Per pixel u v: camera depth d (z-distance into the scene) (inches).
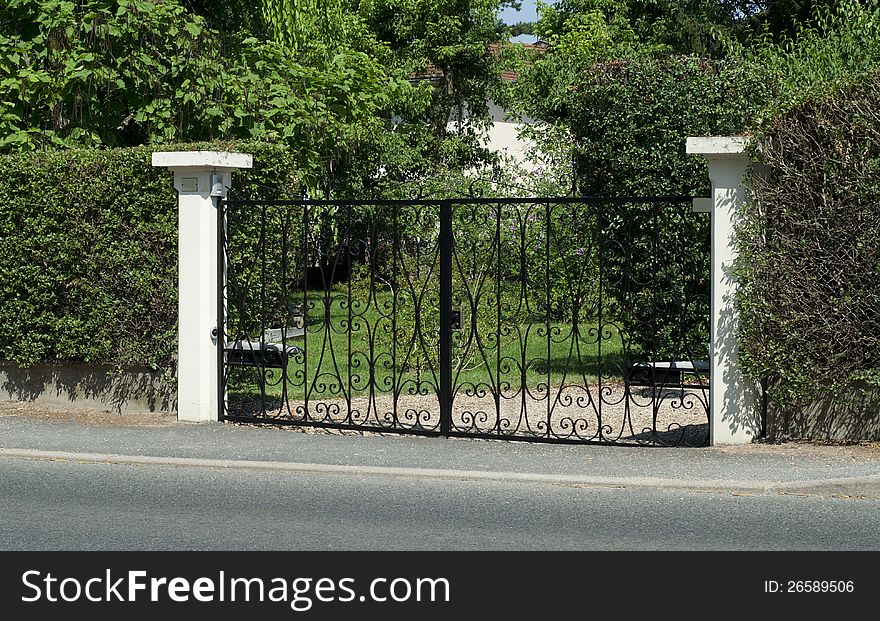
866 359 385.4
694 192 557.9
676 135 560.7
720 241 395.5
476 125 1317.7
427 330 592.7
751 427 400.5
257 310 495.8
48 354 497.0
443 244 429.4
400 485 360.8
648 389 557.0
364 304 754.2
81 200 475.5
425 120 1316.4
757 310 389.7
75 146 592.4
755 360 390.9
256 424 459.2
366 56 793.6
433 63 1330.0
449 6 1307.8
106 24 600.1
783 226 390.0
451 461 386.6
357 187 877.8
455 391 441.4
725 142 388.5
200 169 456.4
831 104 382.0
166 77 629.3
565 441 413.1
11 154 495.2
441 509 326.6
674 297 553.3
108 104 626.5
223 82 623.5
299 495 346.3
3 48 580.4
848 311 382.6
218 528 305.9
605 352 684.7
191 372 462.9
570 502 334.3
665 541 288.8
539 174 817.5
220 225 463.2
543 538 292.7
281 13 811.4
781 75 625.9
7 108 590.6
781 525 304.5
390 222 633.0
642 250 564.1
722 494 342.6
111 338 475.2
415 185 813.2
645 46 1352.1
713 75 576.4
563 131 728.3
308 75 693.9
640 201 408.8
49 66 600.7
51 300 486.0
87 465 395.5
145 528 305.9
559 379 593.9
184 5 807.1
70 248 478.3
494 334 628.7
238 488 357.4
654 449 401.1
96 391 490.0
